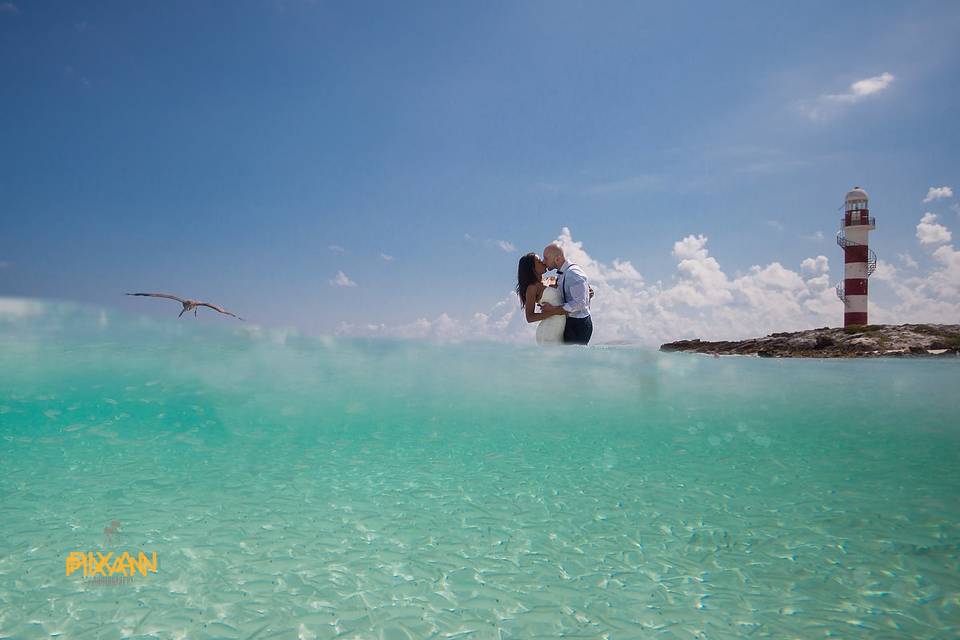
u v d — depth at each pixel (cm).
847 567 240
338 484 349
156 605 205
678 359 682
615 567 241
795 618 200
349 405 504
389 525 286
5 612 198
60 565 234
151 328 722
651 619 200
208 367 574
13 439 410
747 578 231
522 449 425
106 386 515
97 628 189
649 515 301
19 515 289
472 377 574
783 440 435
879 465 384
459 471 376
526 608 208
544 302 659
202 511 300
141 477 351
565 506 315
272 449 413
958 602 210
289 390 529
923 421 482
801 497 325
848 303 3180
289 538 268
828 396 552
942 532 275
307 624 194
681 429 468
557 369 588
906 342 1606
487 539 270
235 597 212
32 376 529
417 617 200
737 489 341
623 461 395
